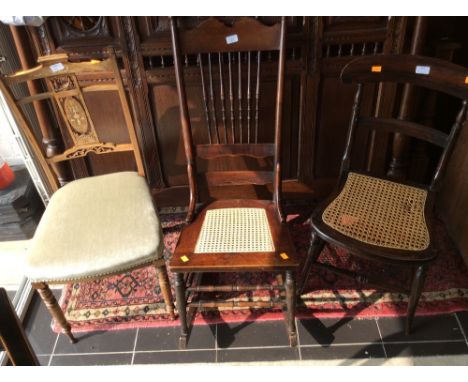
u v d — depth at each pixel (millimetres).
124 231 1210
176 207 1922
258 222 1285
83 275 1148
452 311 1424
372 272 1580
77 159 1697
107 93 1541
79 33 1401
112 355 1371
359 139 1713
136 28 1389
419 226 1194
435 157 1890
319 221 1218
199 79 1503
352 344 1354
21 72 1220
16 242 1831
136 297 1540
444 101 1756
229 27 1151
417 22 1375
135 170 1762
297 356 1333
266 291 1521
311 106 1579
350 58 1471
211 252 1181
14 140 1796
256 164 1780
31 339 1437
